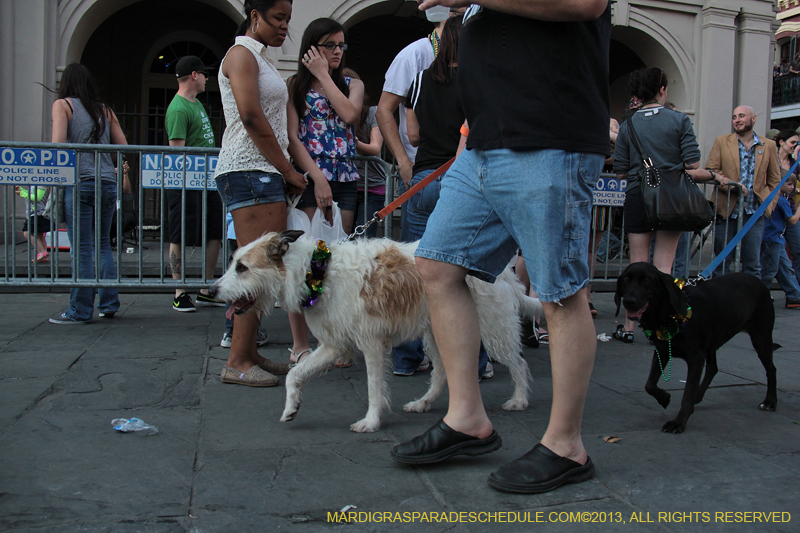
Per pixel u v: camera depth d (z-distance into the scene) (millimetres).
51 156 4586
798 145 7445
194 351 4098
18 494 1998
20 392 3123
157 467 2248
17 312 5379
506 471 2104
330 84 3730
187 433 2625
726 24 10961
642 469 2297
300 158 3551
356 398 3217
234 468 2256
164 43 13836
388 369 2867
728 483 2176
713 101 11070
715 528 1850
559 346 2090
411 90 3549
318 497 2025
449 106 3277
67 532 1762
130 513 1890
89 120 4895
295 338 3803
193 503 1968
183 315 5402
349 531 1806
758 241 6422
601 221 5719
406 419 2902
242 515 1893
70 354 3930
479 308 2953
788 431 2795
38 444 2436
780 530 1841
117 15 13469
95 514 1876
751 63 11305
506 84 2014
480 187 2137
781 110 22203
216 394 3201
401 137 3990
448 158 3328
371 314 2689
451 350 2268
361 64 14086
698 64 11062
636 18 10656
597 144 2049
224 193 3281
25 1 8867
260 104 3119
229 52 3133
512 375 3098
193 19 13852
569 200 2010
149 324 4973
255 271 2662
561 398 2107
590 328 2098
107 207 4883
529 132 1975
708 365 3113
